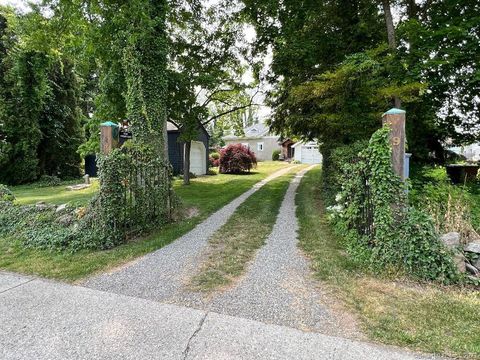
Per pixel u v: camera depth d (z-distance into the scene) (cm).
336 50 862
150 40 642
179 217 651
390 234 351
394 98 705
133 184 502
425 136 953
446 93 898
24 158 1416
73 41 796
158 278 335
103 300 283
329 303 273
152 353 204
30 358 201
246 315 254
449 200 415
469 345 207
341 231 480
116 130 505
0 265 377
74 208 565
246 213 697
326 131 830
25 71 1361
